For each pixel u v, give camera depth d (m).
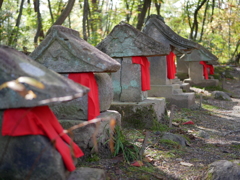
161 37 9.52
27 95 2.28
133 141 5.62
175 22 26.34
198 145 6.03
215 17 25.42
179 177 4.04
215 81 17.14
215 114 10.28
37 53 4.72
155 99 7.96
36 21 16.58
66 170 3.04
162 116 7.89
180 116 9.20
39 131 2.86
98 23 16.33
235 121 9.26
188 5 24.42
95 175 3.38
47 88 2.61
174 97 10.66
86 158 4.44
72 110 4.70
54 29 4.65
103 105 5.13
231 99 14.46
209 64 19.58
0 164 2.97
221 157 5.08
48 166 2.88
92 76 4.71
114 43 7.03
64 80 2.85
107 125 4.83
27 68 2.80
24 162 2.91
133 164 4.32
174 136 5.95
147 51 6.83
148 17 9.93
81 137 4.50
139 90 7.24
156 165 4.48
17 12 17.05
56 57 4.64
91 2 17.89
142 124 6.92
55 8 19.05
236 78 21.38
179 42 9.30
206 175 3.91
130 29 6.90
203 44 24.81
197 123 8.52
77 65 4.53
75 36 5.00
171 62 10.59
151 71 10.73
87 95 4.62
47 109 3.03
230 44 29.75
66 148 3.03
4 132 2.76
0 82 2.69
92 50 4.66
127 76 7.26
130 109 6.98
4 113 2.79
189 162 4.69
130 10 16.44
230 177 3.76
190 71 17.47
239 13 25.45
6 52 2.88
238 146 6.00
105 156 4.61
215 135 7.18
